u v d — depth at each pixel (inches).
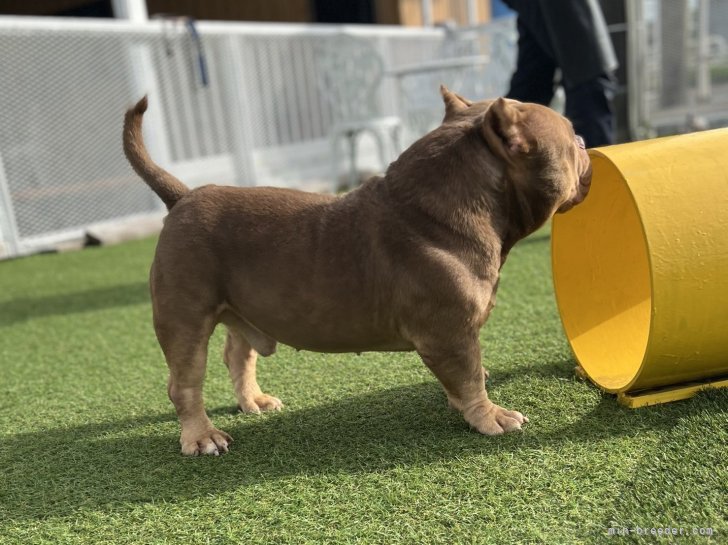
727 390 95.4
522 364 118.0
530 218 92.1
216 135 339.0
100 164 297.3
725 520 68.7
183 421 98.7
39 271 245.9
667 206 87.4
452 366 91.8
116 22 294.7
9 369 148.0
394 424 100.1
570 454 85.4
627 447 85.4
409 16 511.8
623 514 71.4
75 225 292.7
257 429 104.0
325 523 77.0
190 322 94.4
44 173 282.8
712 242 86.8
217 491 86.5
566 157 89.4
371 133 404.2
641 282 122.5
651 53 357.1
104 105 295.6
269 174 359.9
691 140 95.2
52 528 81.8
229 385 126.5
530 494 77.7
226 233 94.4
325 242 92.2
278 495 83.8
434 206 89.3
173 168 319.6
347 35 358.0
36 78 276.7
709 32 357.7
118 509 84.6
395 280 89.3
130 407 119.3
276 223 94.3
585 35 181.8
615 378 104.0
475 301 88.8
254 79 353.7
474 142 90.1
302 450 95.1
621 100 322.7
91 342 162.2
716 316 88.4
